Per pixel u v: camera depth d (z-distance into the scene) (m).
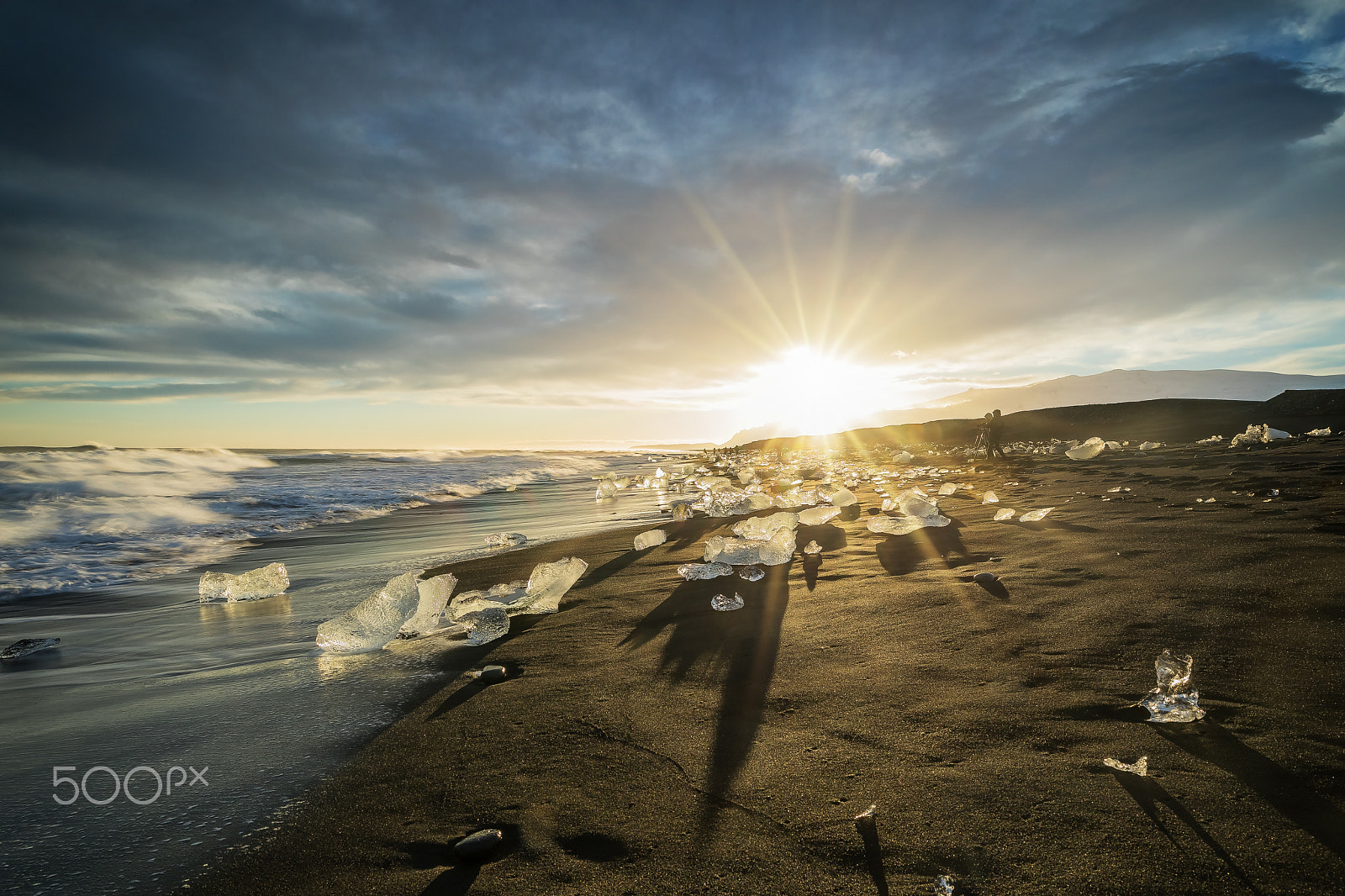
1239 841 1.42
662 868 1.53
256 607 4.62
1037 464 11.41
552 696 2.59
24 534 8.05
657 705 2.42
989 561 4.10
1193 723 1.91
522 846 1.65
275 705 2.71
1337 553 3.37
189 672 3.25
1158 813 1.53
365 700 2.71
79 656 3.56
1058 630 2.75
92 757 2.29
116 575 5.98
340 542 7.65
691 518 8.16
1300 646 2.34
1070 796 1.63
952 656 2.61
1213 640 2.47
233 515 10.07
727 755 2.02
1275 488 5.61
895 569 4.21
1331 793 1.54
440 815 1.83
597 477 20.41
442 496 13.55
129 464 15.52
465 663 3.09
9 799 2.01
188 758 2.26
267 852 1.71
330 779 2.07
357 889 1.54
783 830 1.63
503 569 5.41
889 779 1.80
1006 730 1.99
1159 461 9.52
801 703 2.33
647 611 3.73
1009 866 1.42
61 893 1.57
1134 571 3.48
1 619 4.48
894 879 1.42
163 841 1.77
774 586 4.06
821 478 12.44
